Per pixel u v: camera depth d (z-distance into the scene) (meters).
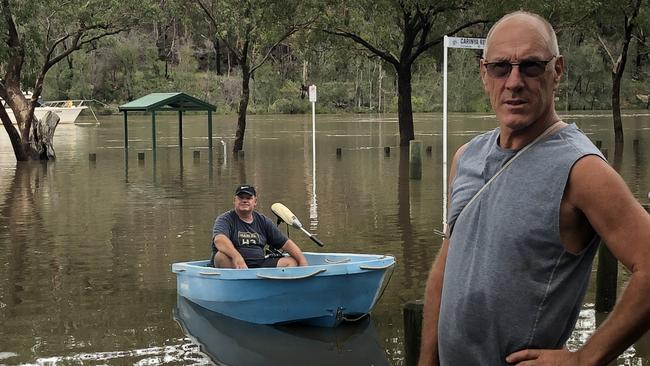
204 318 7.71
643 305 2.33
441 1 29.27
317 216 13.87
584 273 2.55
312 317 7.39
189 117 67.62
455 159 2.93
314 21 29.41
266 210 14.64
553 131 2.58
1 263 10.36
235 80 79.69
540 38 2.58
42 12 26.80
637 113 65.19
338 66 82.88
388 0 29.20
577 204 2.45
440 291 2.96
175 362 6.47
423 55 35.56
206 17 31.53
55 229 12.98
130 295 8.62
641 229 2.36
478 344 2.61
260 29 28.83
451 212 2.76
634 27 31.88
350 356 6.62
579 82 76.81
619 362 6.24
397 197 16.31
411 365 5.32
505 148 2.66
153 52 83.19
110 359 6.51
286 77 83.25
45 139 26.41
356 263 7.36
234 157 27.09
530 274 2.50
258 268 7.55
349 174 21.06
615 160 24.11
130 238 12.07
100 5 26.33
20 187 19.03
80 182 20.02
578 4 28.05
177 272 8.22
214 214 14.41
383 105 81.38
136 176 21.28
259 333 7.28
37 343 6.96
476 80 77.56
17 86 26.25
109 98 79.56
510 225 2.52
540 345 2.54
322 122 55.34
